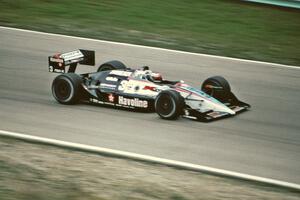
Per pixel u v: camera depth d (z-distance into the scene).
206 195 33.88
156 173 36.50
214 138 41.84
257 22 75.75
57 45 64.44
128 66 58.66
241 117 46.12
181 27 72.75
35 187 34.03
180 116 45.72
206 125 44.03
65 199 32.59
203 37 69.31
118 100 46.69
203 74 56.97
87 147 39.91
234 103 48.12
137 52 62.84
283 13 79.50
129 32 69.88
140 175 36.09
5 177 35.41
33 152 39.19
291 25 75.19
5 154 38.75
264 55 63.94
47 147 40.06
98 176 35.84
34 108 47.28
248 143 41.38
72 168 36.91
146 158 38.38
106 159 38.34
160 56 61.84
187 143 40.88
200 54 62.94
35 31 68.88
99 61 60.09
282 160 38.97
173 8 80.25
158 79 46.69
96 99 47.56
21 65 58.31
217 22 75.19
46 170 36.53
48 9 78.38
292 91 53.31
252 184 35.62
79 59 49.72
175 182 35.38
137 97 45.72
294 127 44.84
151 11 78.75
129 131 42.69
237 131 43.28
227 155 39.31
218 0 84.12
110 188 34.28
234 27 73.62
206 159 38.62
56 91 48.31
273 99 51.03
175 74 56.75
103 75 48.03
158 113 44.72
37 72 56.62
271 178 36.41
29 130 42.81
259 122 45.34
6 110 46.72
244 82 55.28
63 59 49.34
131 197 33.25
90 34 68.56
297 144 41.69
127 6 80.75
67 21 73.38
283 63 61.59
